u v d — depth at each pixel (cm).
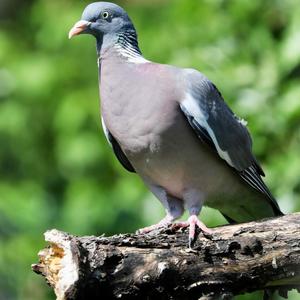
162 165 1043
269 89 1249
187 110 1022
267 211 1121
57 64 1600
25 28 1744
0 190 1530
